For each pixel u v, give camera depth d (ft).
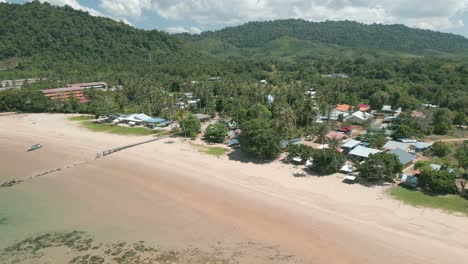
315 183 226.79
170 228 175.11
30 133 384.68
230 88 568.82
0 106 513.45
